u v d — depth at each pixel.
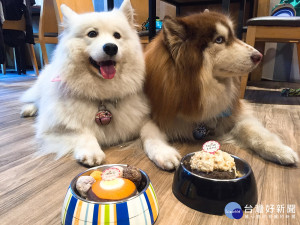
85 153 1.20
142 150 1.41
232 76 1.42
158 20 3.67
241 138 1.47
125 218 0.71
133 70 1.45
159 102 1.45
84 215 0.71
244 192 0.85
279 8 3.37
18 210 0.89
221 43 1.32
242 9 3.34
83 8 3.23
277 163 1.25
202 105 1.38
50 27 4.35
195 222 0.83
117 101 1.46
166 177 1.12
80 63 1.32
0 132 1.77
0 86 3.81
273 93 3.29
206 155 0.94
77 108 1.37
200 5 3.99
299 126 1.88
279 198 0.95
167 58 1.39
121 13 1.51
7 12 4.53
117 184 0.79
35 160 1.31
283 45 4.20
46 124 1.49
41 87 1.98
